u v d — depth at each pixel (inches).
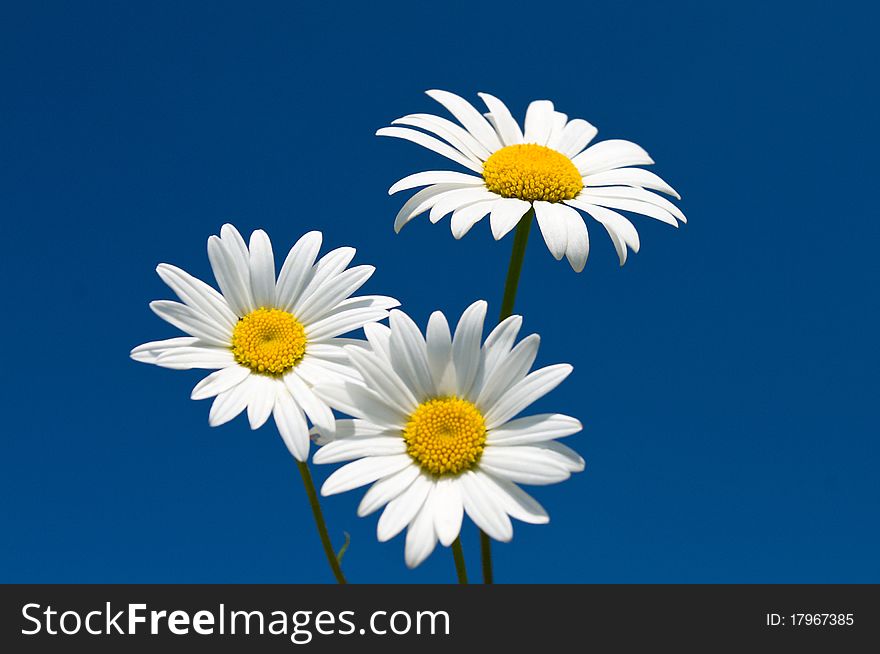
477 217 13.0
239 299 13.2
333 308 13.2
